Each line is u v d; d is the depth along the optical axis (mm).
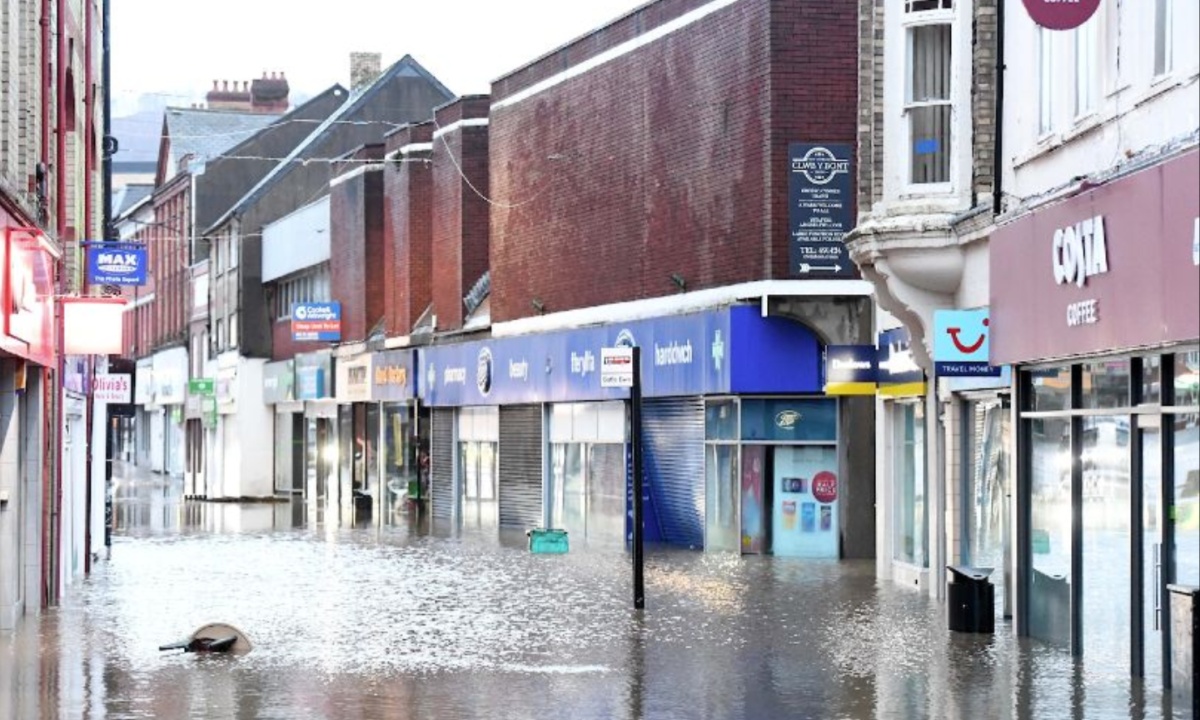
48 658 21547
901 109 26047
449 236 53031
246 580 32188
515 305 47875
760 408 36094
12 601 24672
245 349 76062
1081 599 20688
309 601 28219
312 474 70438
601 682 19266
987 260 24281
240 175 89375
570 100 44000
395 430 59188
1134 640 18891
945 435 27312
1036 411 22094
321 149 77375
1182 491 17641
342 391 63688
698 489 38406
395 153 57969
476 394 50156
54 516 28312
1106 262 18375
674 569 33438
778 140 34469
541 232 46094
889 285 25906
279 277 73688
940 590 27594
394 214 58188
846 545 35781
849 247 27062
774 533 36312
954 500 26828
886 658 20844
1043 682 18766
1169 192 16688
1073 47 21078
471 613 26188
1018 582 22641
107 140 42938
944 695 18031
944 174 25891
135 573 34000
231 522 53000
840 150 34469
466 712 17344
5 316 21031
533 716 17078
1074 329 19375
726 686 18859
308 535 46031
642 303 40281
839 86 34531
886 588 29547
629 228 40875
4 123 22906
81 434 33906
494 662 20953
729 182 36031
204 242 87438
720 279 36469
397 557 37656
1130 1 18891
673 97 38500
